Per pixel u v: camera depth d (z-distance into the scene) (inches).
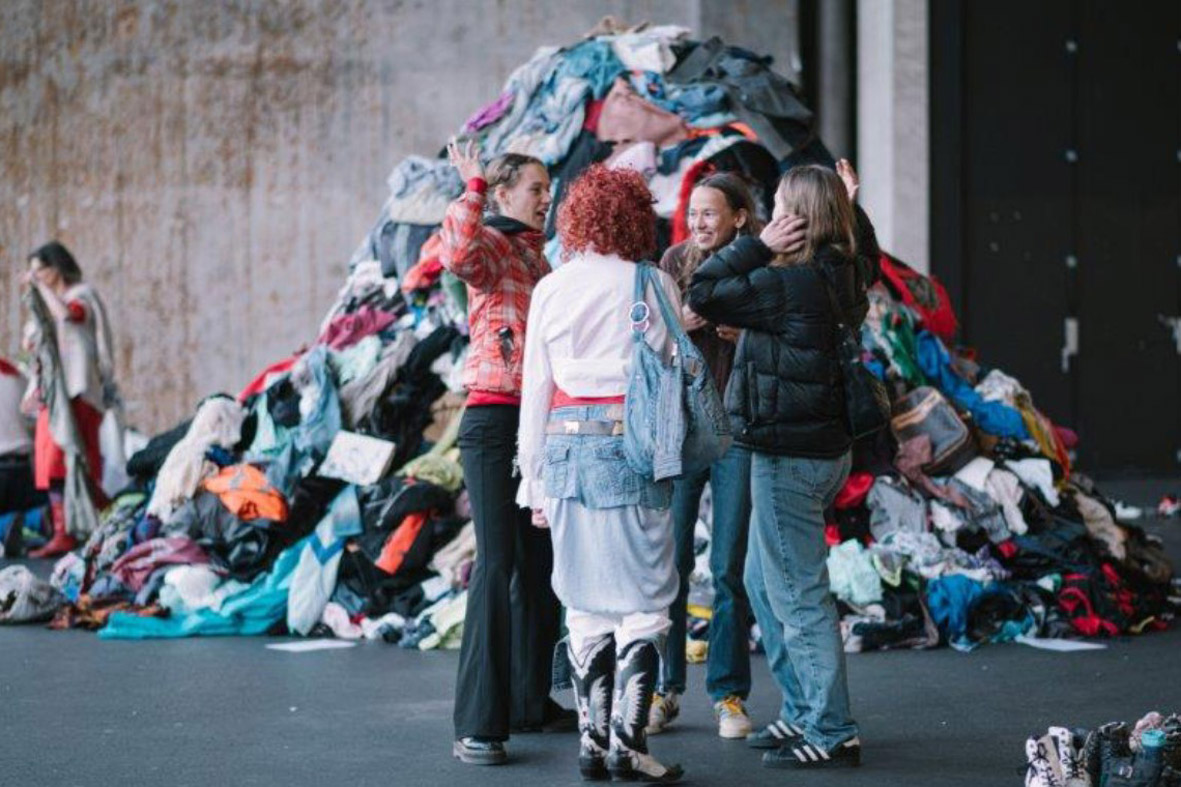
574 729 279.4
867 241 258.4
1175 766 221.0
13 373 583.2
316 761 258.1
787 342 245.3
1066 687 312.3
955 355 456.4
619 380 235.3
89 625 389.1
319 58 784.9
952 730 276.8
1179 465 764.0
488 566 256.8
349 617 374.0
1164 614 393.1
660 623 239.1
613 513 233.8
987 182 743.7
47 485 545.0
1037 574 377.7
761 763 254.7
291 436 412.2
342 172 786.2
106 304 789.2
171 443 434.0
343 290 470.3
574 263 239.5
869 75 753.0
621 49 471.8
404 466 401.1
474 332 262.5
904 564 362.0
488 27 785.6
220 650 359.9
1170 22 757.9
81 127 788.0
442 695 309.0
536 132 458.0
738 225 275.7
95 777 248.8
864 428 248.4
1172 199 761.0
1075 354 753.6
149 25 785.6
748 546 262.5
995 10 740.7
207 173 785.6
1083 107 751.7
